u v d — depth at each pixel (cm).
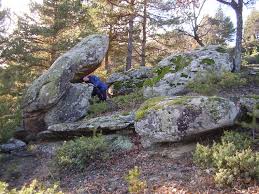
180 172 781
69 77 1359
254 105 929
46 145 1172
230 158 695
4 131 1150
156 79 1372
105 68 2716
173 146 938
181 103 918
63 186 873
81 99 1355
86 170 941
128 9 2192
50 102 1284
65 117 1309
